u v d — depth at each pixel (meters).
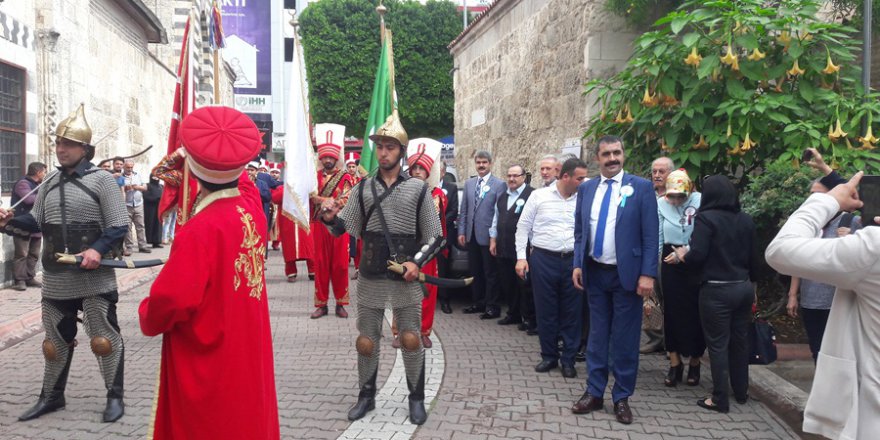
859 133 6.50
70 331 4.66
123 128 15.72
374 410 4.89
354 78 27.56
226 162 2.87
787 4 6.90
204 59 22.58
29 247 9.59
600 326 4.96
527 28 12.18
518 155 12.76
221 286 2.87
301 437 4.34
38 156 10.95
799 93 6.80
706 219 4.93
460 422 4.68
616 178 4.94
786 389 5.27
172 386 2.90
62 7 11.38
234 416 2.86
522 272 6.23
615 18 9.45
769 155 7.01
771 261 2.45
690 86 6.93
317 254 8.19
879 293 2.21
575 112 10.02
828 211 2.45
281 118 41.38
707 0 7.35
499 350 6.76
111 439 4.27
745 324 5.11
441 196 7.61
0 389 5.32
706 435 4.49
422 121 27.98
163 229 16.22
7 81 10.02
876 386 2.22
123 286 10.38
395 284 4.61
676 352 5.66
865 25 6.73
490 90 14.52
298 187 6.17
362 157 7.78
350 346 6.80
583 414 4.90
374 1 27.55
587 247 4.95
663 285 5.64
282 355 6.44
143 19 16.52
